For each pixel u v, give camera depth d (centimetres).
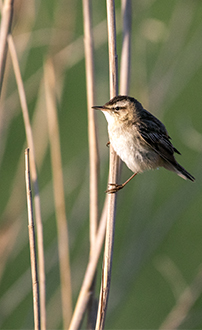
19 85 926
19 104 1239
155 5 2028
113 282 1176
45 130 1241
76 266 1234
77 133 1855
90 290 884
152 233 1190
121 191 1248
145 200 1220
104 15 1294
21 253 1573
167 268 1386
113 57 829
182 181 1766
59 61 1195
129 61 930
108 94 1248
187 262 1585
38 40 1199
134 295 1549
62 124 1886
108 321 1145
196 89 2058
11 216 1205
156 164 996
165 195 1670
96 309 908
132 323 1451
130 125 948
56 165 1076
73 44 1170
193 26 1758
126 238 1200
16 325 1405
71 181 1266
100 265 1252
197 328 1259
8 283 1450
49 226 1692
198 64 1302
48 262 1230
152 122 984
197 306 1243
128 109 945
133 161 960
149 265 1627
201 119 1912
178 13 1248
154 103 1178
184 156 1831
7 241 1172
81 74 1973
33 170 931
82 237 1438
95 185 937
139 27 1243
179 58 1233
